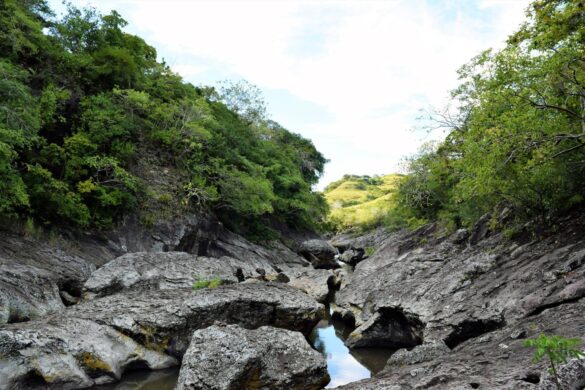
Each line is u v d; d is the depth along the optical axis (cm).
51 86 2530
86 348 1001
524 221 1677
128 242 2519
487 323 1079
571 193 1485
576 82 1172
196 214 3053
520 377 596
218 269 1973
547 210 1599
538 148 1309
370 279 2003
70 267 1755
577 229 1341
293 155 5709
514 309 1049
